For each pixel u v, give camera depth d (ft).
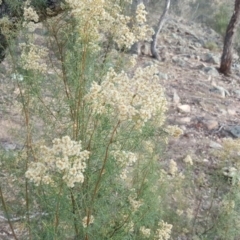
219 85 34.71
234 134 24.31
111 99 6.83
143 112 6.75
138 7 8.75
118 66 9.01
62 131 8.96
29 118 9.29
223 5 54.90
